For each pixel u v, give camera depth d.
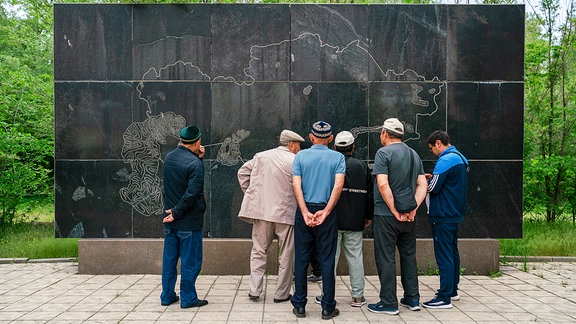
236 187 5.81
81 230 5.79
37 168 9.38
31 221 9.12
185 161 4.38
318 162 4.11
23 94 9.82
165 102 5.82
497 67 5.85
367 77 5.82
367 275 5.74
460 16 5.84
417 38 5.84
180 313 4.17
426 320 3.98
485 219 5.82
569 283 5.36
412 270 4.31
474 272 5.78
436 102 5.82
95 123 5.80
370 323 3.90
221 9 5.83
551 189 9.39
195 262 4.40
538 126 9.52
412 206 4.12
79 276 5.65
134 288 5.09
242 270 5.75
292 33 5.82
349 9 5.84
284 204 4.54
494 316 4.09
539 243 7.05
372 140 5.80
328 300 4.00
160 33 5.82
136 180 5.81
